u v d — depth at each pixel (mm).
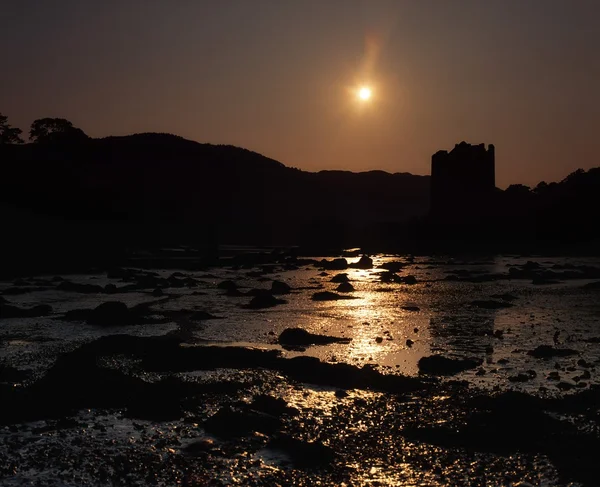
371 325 33594
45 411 17656
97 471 13891
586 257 105125
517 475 13703
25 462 14375
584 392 19266
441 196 150000
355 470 14031
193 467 14117
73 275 66188
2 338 29734
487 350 26703
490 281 61094
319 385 21047
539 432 15992
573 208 136750
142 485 13273
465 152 148500
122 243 116562
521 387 20594
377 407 18422
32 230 96312
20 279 58969
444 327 32844
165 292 50375
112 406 18312
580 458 14500
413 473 13875
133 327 32875
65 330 32031
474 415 17281
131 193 160500
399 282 59969
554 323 34062
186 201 183125
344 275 62188
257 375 22172
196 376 22078
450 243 133375
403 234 145000
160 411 17609
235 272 72750
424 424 16719
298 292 50844
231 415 16688
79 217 115438
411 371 23031
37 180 120625
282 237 180625
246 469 14047
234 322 34688
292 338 28688
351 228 160625
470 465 14242
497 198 155375
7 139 135375
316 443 15109
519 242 131000
